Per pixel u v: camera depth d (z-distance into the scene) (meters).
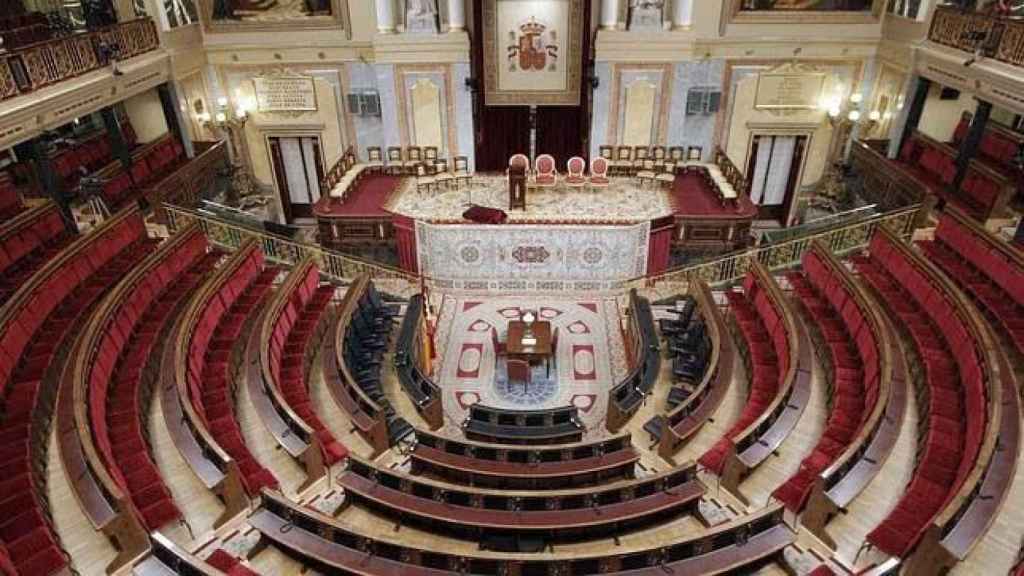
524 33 15.32
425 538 6.73
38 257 11.33
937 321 9.16
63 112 11.53
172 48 14.99
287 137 17.38
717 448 7.85
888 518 6.11
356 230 14.16
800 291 11.09
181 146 15.96
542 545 6.38
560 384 11.13
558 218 13.52
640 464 8.42
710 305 10.70
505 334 12.37
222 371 8.91
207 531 6.60
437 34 15.22
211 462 6.81
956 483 6.09
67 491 6.79
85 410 6.66
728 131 16.56
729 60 15.71
